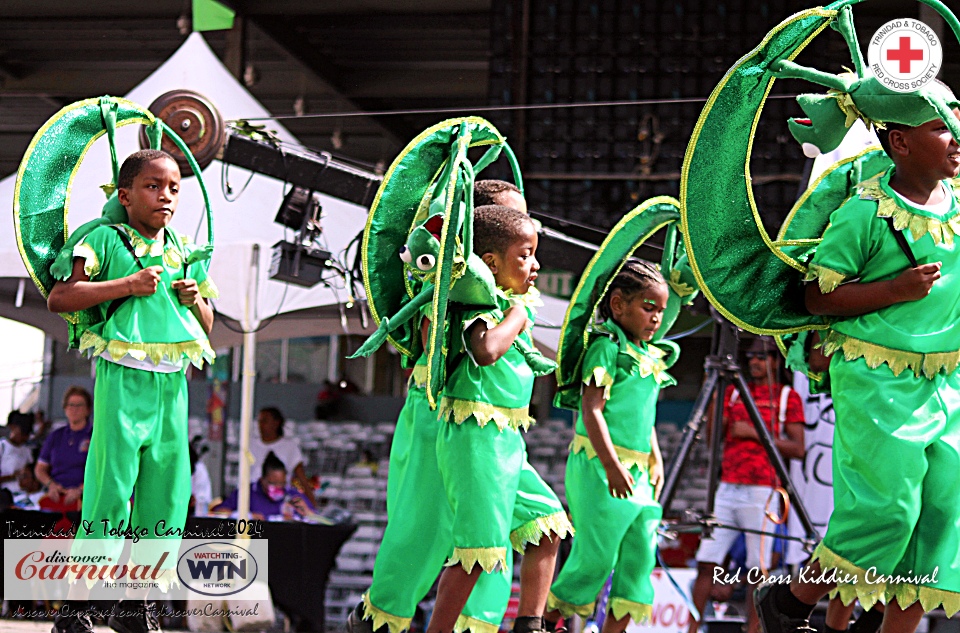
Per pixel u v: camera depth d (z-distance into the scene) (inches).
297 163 246.8
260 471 351.6
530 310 135.7
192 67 299.3
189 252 156.6
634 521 165.6
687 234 128.3
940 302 126.3
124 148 284.4
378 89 655.1
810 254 139.6
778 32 121.0
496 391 131.6
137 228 151.7
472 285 129.5
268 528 262.4
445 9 539.2
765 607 139.0
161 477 150.0
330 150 815.1
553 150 361.7
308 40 591.2
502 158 361.7
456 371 132.3
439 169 150.6
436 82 652.1
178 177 153.2
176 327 149.3
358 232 279.0
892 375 126.3
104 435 145.7
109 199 157.1
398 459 140.9
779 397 245.0
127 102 158.4
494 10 370.0
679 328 307.3
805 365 145.9
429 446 134.9
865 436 126.0
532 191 362.3
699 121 123.0
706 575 234.4
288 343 822.5
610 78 365.1
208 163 235.1
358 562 323.6
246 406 295.3
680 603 200.1
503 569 132.2
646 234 162.6
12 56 645.3
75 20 580.4
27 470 321.7
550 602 166.7
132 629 147.3
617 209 360.2
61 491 266.7
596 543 163.8
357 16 552.1
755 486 241.6
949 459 126.2
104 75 671.8
